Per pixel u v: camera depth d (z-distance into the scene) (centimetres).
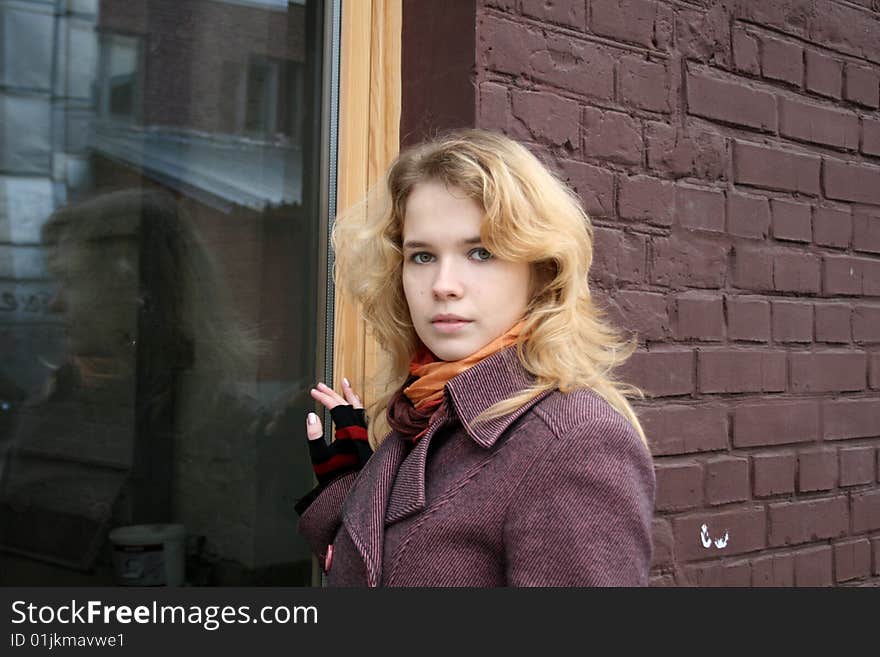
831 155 261
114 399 184
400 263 140
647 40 220
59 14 181
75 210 181
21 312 176
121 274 185
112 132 186
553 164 199
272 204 200
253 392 196
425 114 196
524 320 127
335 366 197
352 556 127
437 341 126
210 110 194
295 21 203
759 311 239
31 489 175
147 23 189
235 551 193
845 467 259
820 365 254
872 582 264
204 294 193
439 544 116
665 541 216
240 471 195
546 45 200
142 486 186
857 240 266
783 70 249
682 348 222
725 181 234
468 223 123
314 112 203
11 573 173
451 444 124
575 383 122
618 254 211
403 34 203
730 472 231
